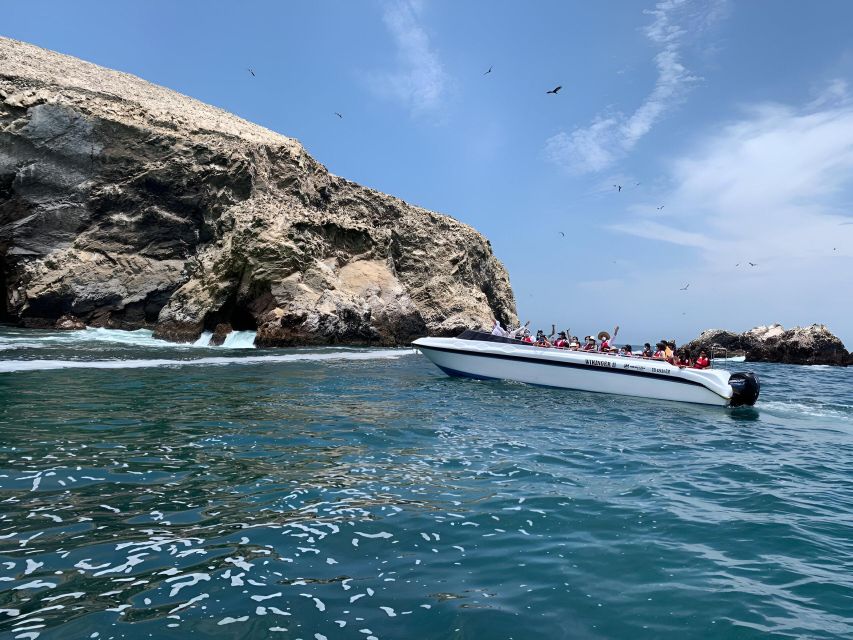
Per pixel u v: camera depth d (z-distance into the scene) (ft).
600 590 12.33
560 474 22.26
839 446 31.04
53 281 101.35
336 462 22.77
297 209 123.13
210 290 100.22
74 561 12.94
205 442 25.23
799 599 12.10
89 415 30.30
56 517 15.62
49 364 53.16
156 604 11.12
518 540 15.14
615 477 22.16
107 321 106.01
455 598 11.77
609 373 50.29
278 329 95.81
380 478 20.74
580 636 10.37
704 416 41.34
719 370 48.91
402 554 14.02
